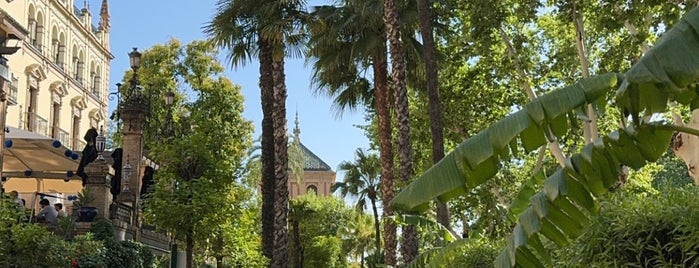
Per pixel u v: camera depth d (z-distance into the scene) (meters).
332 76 25.77
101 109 56.53
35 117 42.31
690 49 3.85
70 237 17.06
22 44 40.38
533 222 4.79
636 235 5.23
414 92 28.12
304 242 53.53
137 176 24.52
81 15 53.38
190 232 15.74
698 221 4.90
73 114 50.00
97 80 56.38
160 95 42.03
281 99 22.55
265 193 22.81
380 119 23.91
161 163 16.20
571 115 4.78
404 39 23.64
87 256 15.92
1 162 17.45
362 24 23.53
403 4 23.47
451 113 26.28
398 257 23.61
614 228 5.31
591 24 21.14
